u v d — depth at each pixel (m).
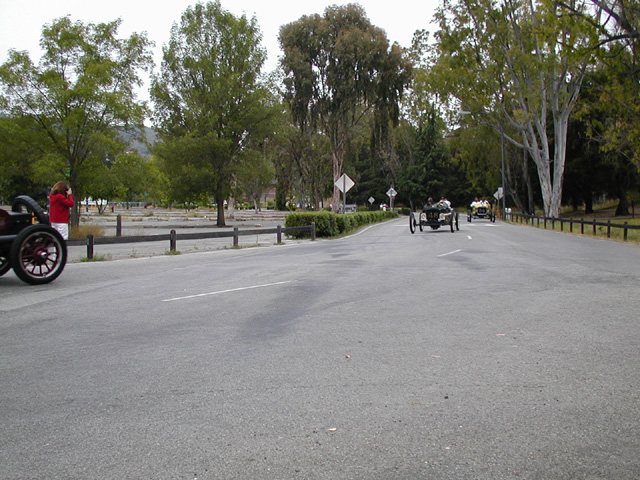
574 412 3.96
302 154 58.44
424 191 90.06
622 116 29.38
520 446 3.44
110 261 15.62
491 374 4.82
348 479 3.05
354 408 4.06
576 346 5.71
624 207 60.78
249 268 13.20
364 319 7.11
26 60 27.83
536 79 42.53
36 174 27.16
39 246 10.39
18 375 4.91
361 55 49.50
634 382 4.58
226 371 4.95
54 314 7.61
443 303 8.21
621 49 24.55
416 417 3.89
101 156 30.09
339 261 14.65
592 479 3.05
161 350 5.68
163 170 44.66
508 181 62.84
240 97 45.91
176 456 3.35
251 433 3.65
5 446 3.51
